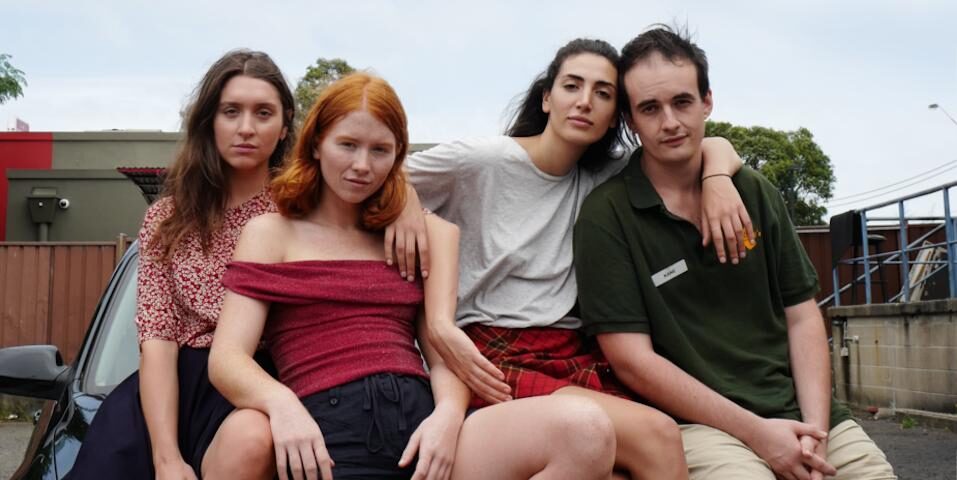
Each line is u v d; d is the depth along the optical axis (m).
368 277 2.58
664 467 2.54
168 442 2.57
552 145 3.18
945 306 10.22
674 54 3.07
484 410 2.40
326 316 2.51
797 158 47.34
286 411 2.25
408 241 2.64
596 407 2.24
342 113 2.56
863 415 11.54
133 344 3.46
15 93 22.48
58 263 13.33
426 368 2.74
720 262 3.07
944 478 7.02
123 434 2.62
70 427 2.98
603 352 3.05
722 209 3.04
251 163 2.92
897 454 8.25
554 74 3.22
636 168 3.19
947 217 10.77
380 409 2.38
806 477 2.83
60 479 2.72
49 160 20.58
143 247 2.89
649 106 3.09
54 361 3.56
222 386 2.38
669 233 3.09
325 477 2.22
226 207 2.97
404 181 2.71
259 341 2.60
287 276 2.52
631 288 3.03
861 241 12.98
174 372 2.71
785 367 3.14
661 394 2.94
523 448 2.26
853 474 3.01
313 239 2.65
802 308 3.22
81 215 20.47
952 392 10.13
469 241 3.23
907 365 10.99
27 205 20.34
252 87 2.89
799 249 3.27
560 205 3.24
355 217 2.70
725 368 3.05
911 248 11.57
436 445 2.31
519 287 3.13
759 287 3.12
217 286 2.81
